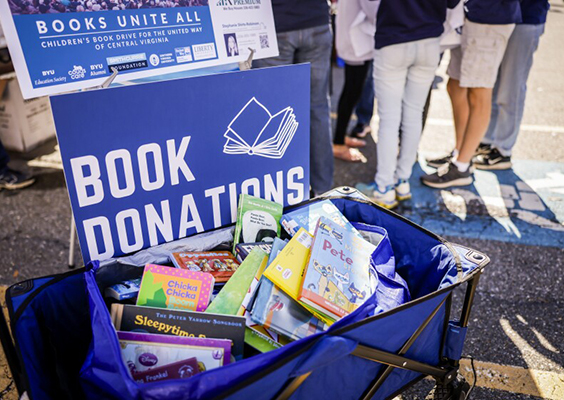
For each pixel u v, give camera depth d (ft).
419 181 11.80
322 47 8.91
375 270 5.06
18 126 12.96
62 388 4.29
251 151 5.72
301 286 4.56
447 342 5.01
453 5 8.85
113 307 4.32
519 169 12.37
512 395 6.34
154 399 3.47
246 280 4.90
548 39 26.73
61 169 12.46
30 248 9.25
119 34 4.89
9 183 11.32
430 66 9.46
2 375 6.49
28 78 4.44
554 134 14.43
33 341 4.15
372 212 5.94
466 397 5.30
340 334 3.91
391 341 4.34
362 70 11.58
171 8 5.22
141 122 4.84
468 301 4.87
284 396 3.84
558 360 6.90
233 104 5.37
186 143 5.19
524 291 8.23
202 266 5.22
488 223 10.09
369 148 13.66
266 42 6.13
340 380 4.30
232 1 5.73
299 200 6.43
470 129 10.85
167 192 5.26
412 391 6.34
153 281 4.73
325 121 9.50
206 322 4.34
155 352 4.11
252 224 5.68
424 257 5.40
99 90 4.52
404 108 10.10
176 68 5.34
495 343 7.18
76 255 9.08
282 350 3.67
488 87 9.98
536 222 10.14
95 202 4.85
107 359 3.70
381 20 9.12
